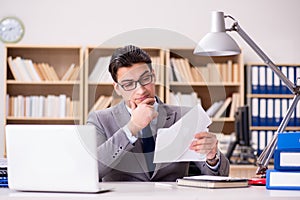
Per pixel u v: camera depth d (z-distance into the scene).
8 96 6.21
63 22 6.49
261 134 6.35
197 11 6.62
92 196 1.83
